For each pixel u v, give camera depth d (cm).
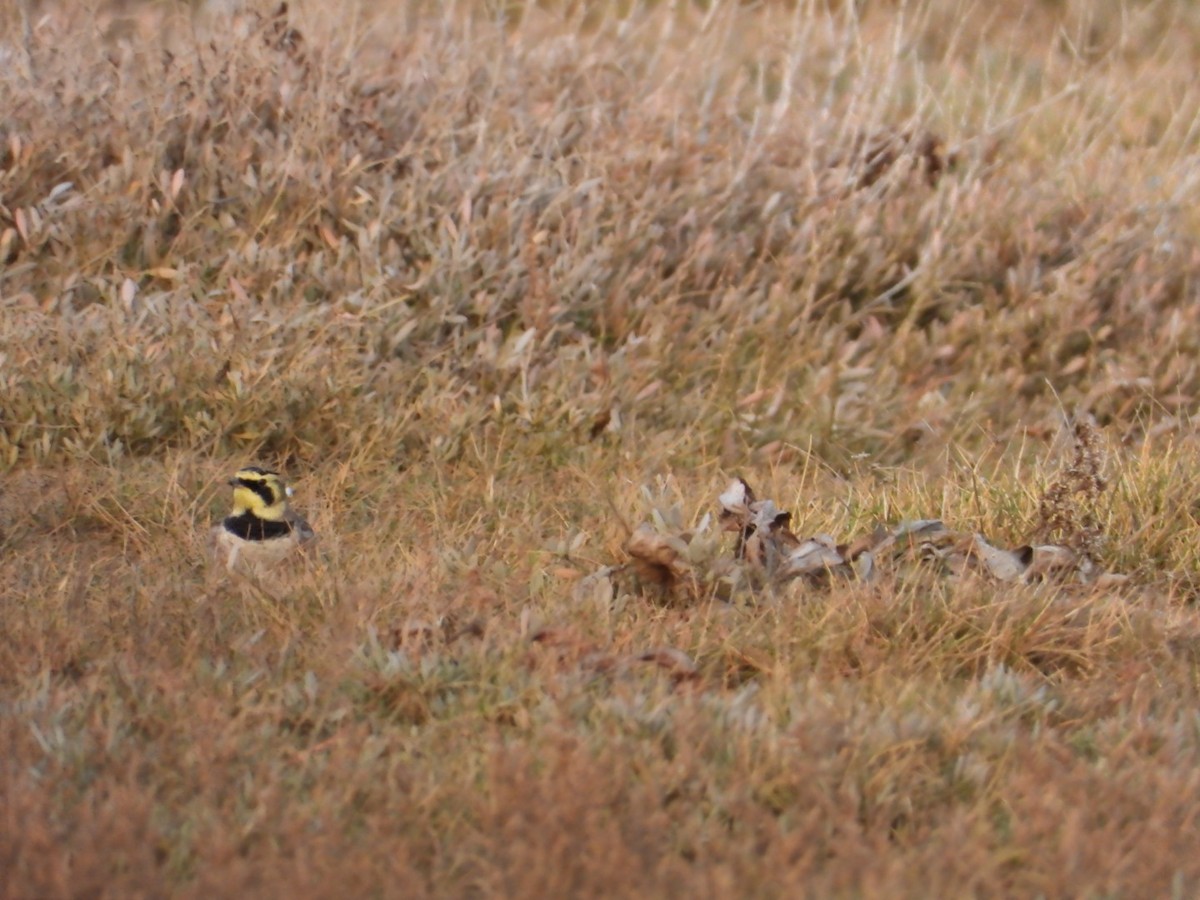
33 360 1113
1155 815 659
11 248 1274
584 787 636
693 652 826
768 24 1875
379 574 904
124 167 1309
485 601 858
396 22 1753
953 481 1152
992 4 2355
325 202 1330
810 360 1397
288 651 784
